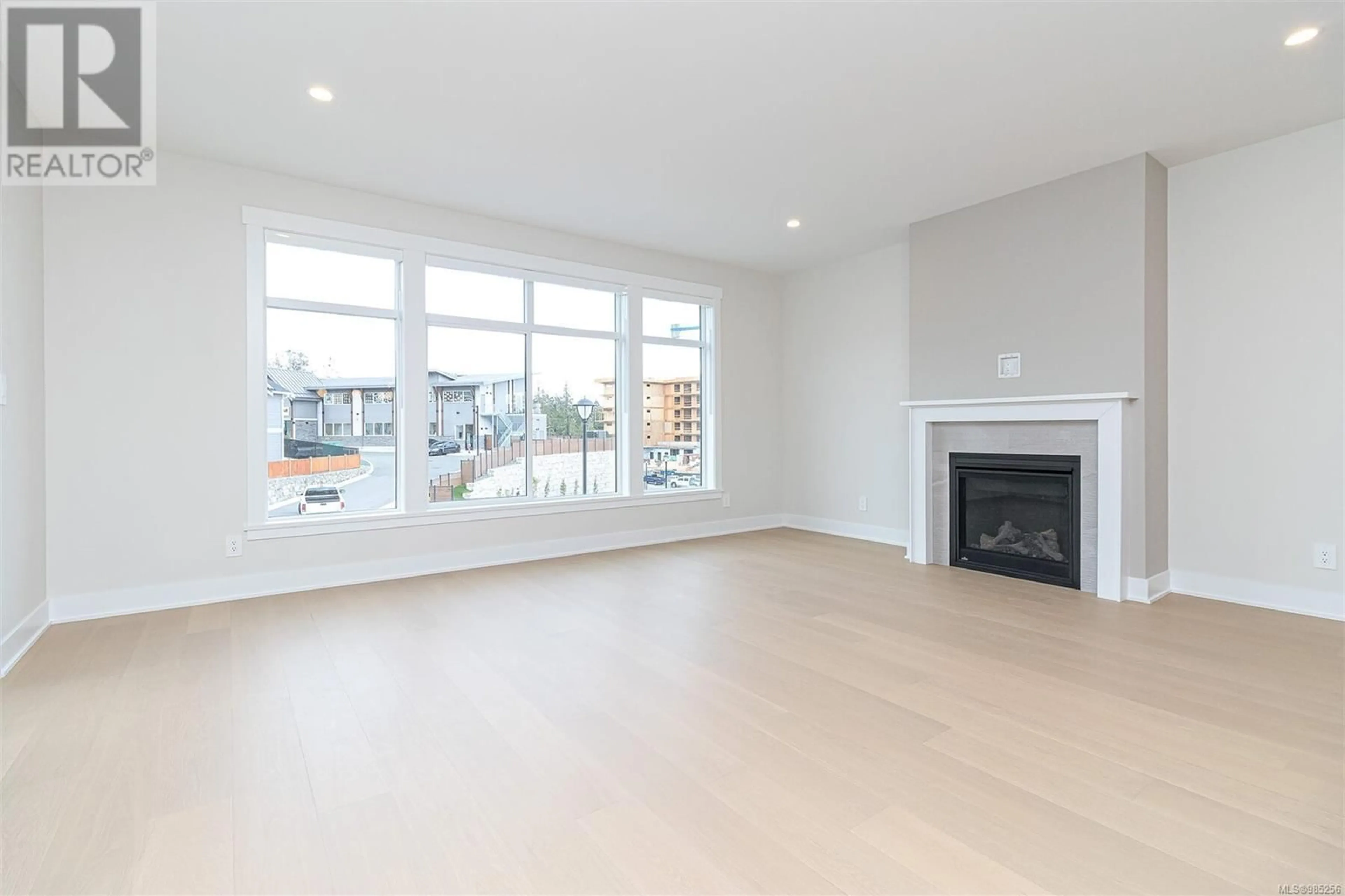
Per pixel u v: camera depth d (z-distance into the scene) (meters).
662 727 2.21
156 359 3.68
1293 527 3.52
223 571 3.87
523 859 1.53
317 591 4.09
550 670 2.74
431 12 2.45
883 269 5.85
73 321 3.45
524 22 2.52
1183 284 3.89
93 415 3.51
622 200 4.52
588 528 5.46
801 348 6.66
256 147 3.64
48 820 1.68
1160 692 2.47
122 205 3.58
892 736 2.14
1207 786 1.82
